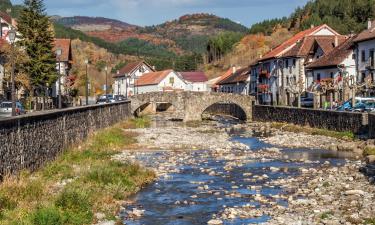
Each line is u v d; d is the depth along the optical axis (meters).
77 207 18.94
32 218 16.73
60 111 33.34
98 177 24.67
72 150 34.94
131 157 36.31
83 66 158.00
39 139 27.70
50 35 68.44
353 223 17.23
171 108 119.19
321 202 20.94
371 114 43.75
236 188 25.23
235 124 78.19
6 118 22.50
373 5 176.00
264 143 48.09
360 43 71.38
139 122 75.81
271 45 187.38
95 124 49.41
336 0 195.25
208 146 45.06
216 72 188.00
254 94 115.06
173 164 33.75
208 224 18.38
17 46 65.75
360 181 25.25
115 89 163.88
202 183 26.69
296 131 58.31
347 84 66.06
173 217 19.53
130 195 23.64
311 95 80.88
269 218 18.86
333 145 42.44
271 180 27.25
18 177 22.89
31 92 65.06
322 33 95.75
